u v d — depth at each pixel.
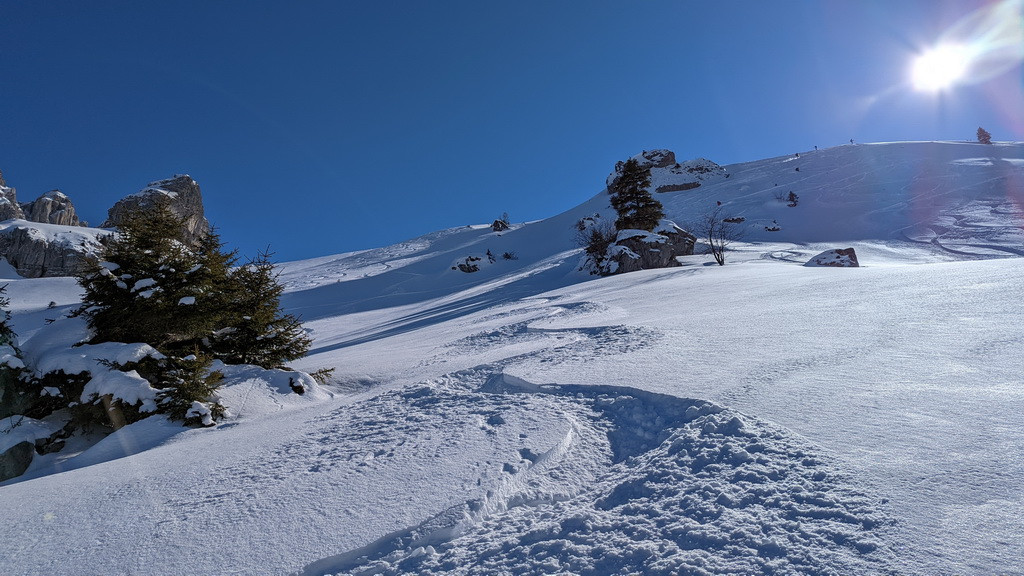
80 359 9.43
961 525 2.43
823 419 3.99
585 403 5.71
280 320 12.63
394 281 70.88
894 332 6.59
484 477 4.00
